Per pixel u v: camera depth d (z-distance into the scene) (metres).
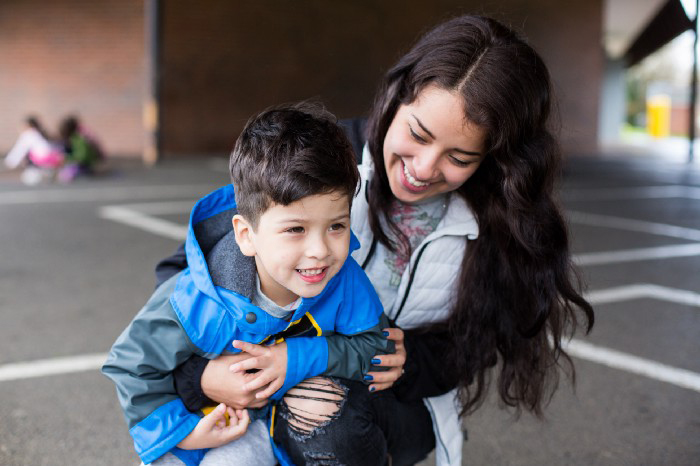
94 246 6.05
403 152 1.71
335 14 15.83
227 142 15.27
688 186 12.39
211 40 14.77
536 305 1.91
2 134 14.88
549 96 1.76
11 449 2.67
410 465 2.05
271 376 1.60
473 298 1.90
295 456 1.72
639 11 20.50
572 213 8.79
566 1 18.14
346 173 1.45
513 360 2.05
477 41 1.65
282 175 1.39
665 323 4.36
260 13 15.12
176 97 14.66
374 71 16.38
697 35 17.14
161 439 1.56
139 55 14.40
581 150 19.11
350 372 1.69
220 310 1.56
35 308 4.30
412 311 1.96
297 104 1.63
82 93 14.62
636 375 3.53
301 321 1.65
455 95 1.61
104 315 4.22
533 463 2.71
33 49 14.62
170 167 12.56
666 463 2.72
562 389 3.34
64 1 14.42
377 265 1.97
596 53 18.80
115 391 3.21
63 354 3.60
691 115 18.03
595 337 4.05
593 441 2.88
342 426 1.69
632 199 10.41
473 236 1.87
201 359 1.61
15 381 3.26
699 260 6.21
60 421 2.90
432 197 1.96
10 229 6.66
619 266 5.88
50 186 9.90
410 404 1.95
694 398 3.29
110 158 13.89
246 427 1.64
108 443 2.75
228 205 1.72
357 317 1.69
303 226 1.44
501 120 1.63
